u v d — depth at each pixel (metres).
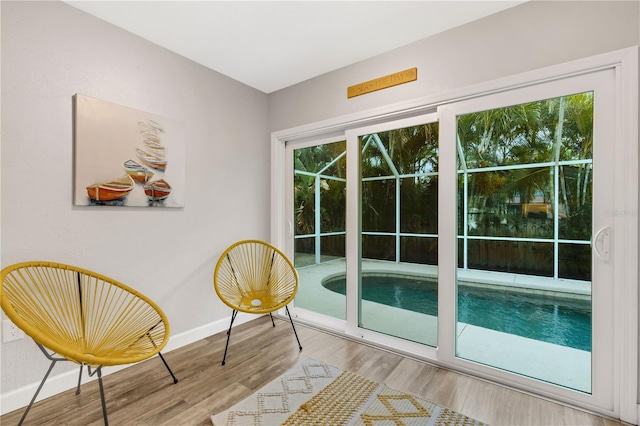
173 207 2.38
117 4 1.85
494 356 1.98
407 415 1.60
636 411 1.53
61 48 1.82
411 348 2.32
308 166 3.04
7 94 1.63
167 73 2.36
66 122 1.84
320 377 1.97
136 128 2.14
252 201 3.05
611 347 1.61
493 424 1.54
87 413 1.62
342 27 2.09
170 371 1.89
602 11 1.61
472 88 1.99
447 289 2.12
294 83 2.96
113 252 2.06
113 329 1.94
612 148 1.60
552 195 1.81
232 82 2.86
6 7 1.63
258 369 2.08
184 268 2.48
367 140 2.58
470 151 2.06
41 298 1.73
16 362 1.67
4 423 1.54
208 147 2.65
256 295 2.76
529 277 1.88
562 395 1.73
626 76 1.54
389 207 2.46
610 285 1.62
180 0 1.81
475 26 1.99
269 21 2.03
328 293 2.87
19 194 1.68
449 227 2.11
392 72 2.35
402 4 1.85
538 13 1.78
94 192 1.93
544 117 1.82
